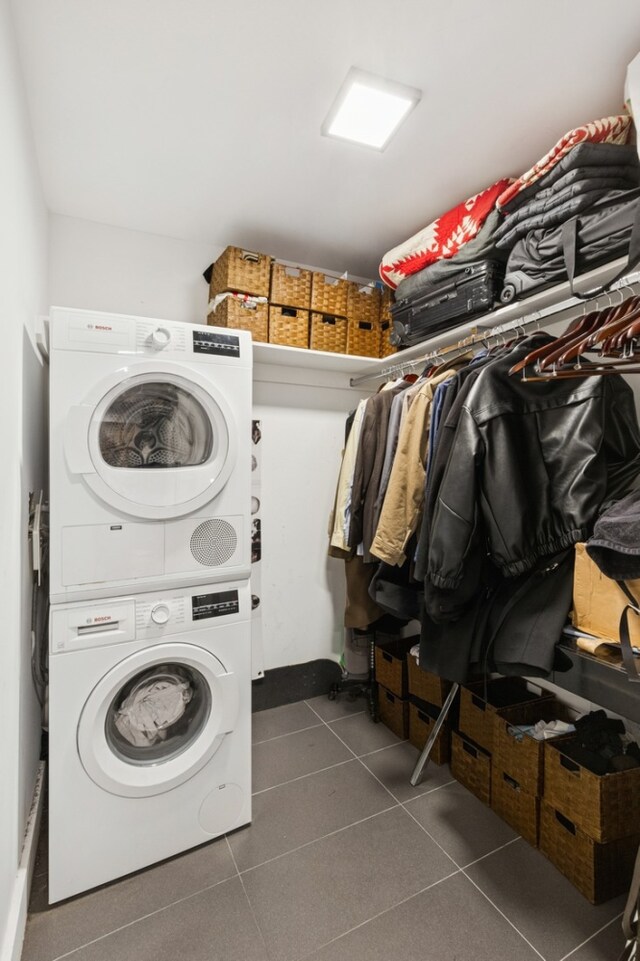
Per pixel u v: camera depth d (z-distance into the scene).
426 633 1.41
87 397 1.33
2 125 1.06
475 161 1.71
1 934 1.01
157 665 1.48
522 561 1.20
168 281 2.28
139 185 1.85
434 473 1.37
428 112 1.46
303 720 2.29
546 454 1.29
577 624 1.12
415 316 2.07
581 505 1.20
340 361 2.41
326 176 1.80
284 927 1.20
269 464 2.54
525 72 1.31
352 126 1.53
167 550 1.44
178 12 1.13
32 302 1.55
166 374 1.43
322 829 1.54
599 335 0.94
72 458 1.30
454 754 1.82
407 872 1.37
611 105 1.44
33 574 1.48
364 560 1.97
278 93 1.39
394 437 1.87
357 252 2.45
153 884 1.33
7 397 1.13
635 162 1.38
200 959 1.12
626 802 1.25
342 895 1.29
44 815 1.58
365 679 2.56
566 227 1.39
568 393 1.29
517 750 1.51
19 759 1.24
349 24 1.16
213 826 1.47
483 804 1.66
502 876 1.35
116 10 1.12
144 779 1.35
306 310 2.26
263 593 2.51
